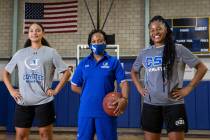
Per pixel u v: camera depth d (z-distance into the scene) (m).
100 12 6.95
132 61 6.63
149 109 2.41
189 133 5.98
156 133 2.39
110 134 2.37
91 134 2.40
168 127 2.32
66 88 6.28
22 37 7.13
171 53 2.32
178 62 2.36
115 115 2.33
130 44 6.82
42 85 2.62
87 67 2.48
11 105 6.29
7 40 7.14
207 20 6.50
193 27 6.54
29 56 2.68
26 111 2.63
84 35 6.97
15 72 6.79
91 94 2.41
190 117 5.85
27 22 7.07
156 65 2.38
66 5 7.06
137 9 6.84
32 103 2.60
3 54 7.11
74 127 6.33
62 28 7.02
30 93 2.60
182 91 2.30
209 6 6.54
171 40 2.38
